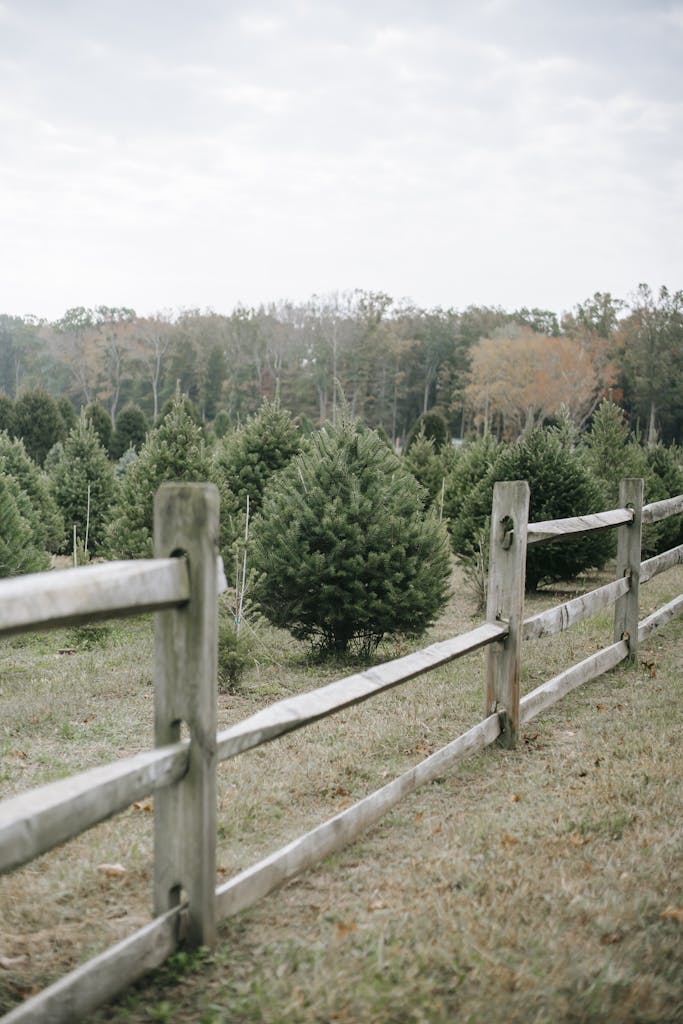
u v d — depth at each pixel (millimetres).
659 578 13531
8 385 93188
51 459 27078
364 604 8172
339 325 84875
